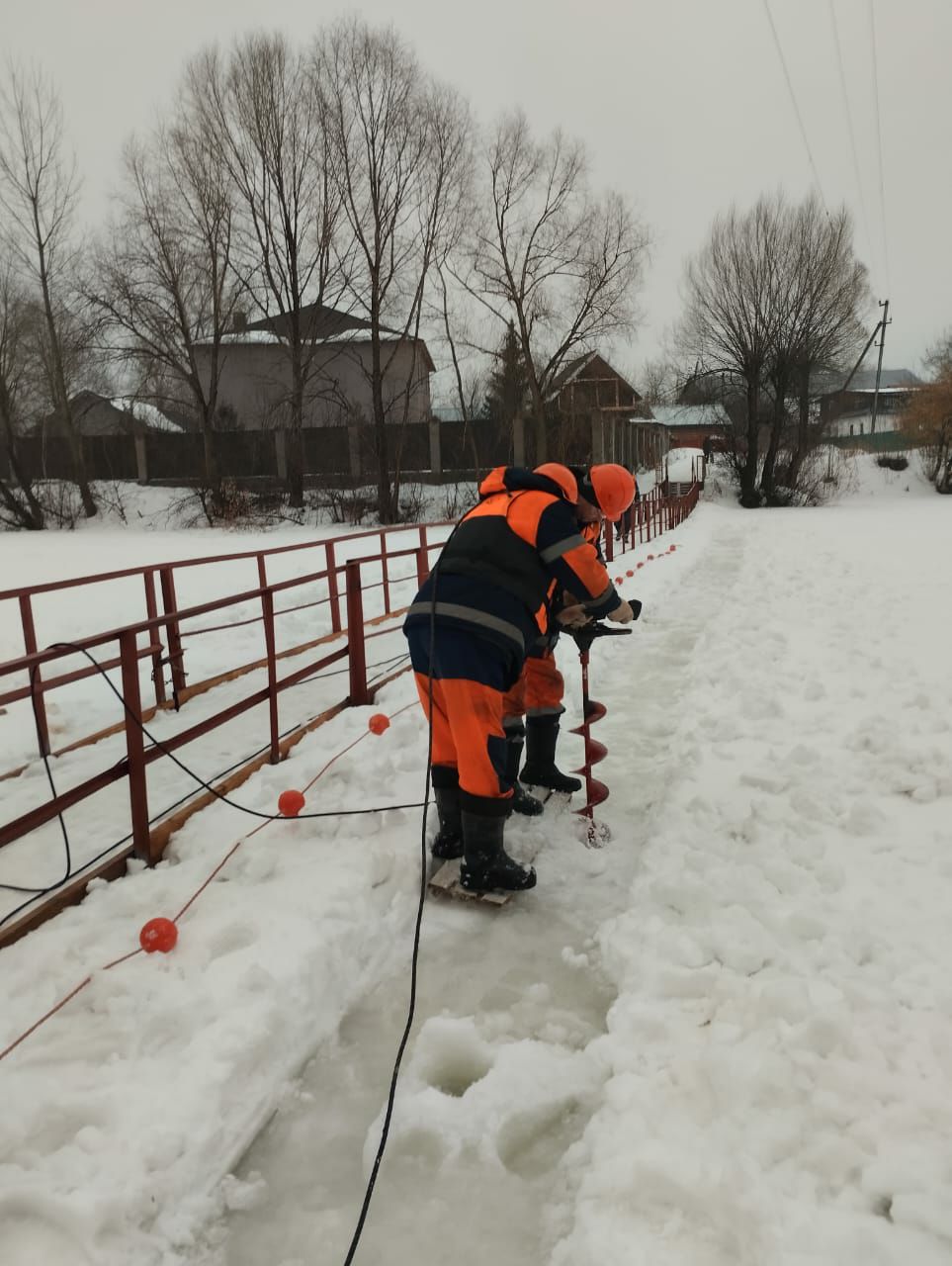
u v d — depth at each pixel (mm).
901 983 2570
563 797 4098
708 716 5324
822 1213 1830
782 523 26109
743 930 2883
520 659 3162
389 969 2939
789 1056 2260
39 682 4887
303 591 11523
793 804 3928
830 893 3145
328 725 5262
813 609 9242
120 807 4219
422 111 27281
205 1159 2100
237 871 3318
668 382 51875
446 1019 2594
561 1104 2309
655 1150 2006
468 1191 2066
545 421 32125
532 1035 2590
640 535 18953
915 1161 1920
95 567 16766
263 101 27031
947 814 3746
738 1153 1987
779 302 37094
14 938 2922
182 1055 2316
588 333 31906
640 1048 2420
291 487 30453
